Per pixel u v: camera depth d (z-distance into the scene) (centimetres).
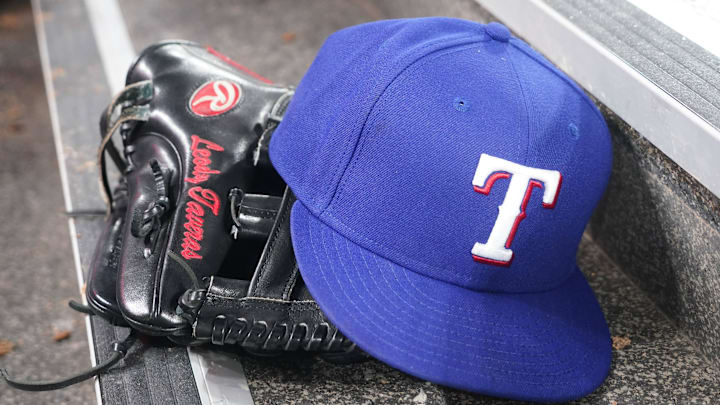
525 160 66
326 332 69
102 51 148
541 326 69
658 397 72
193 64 86
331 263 66
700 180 69
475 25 75
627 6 93
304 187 69
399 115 66
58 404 129
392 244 67
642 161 80
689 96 72
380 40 71
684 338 81
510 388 63
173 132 79
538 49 96
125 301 69
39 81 231
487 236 66
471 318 66
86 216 101
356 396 72
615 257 93
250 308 70
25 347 140
